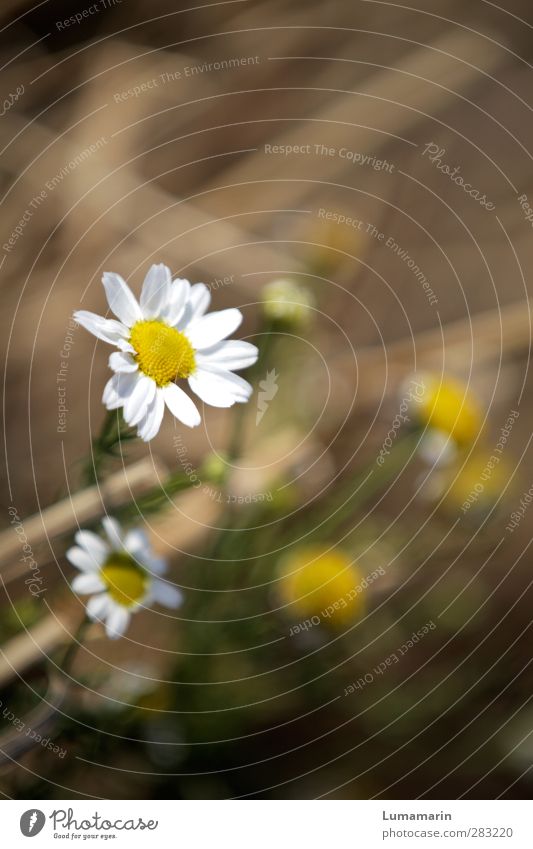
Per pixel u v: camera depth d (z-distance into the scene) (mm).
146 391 218
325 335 356
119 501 243
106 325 217
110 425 228
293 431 307
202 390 221
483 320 341
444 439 304
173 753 277
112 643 276
